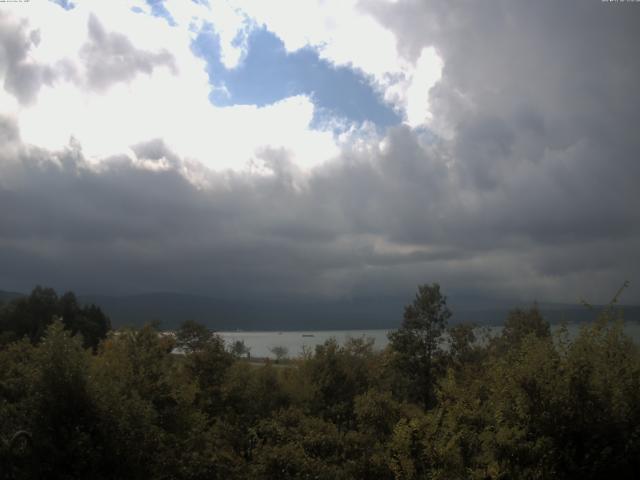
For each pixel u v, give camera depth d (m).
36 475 8.74
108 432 9.28
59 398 9.25
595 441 6.81
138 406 9.83
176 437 11.49
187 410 12.93
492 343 23.80
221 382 18.58
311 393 19.91
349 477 11.15
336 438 12.42
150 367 13.61
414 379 25.08
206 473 10.86
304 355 23.28
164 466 10.12
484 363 9.45
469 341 25.34
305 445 12.24
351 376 22.09
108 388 9.78
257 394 18.73
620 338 7.91
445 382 9.76
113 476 9.12
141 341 15.38
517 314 22.98
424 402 24.84
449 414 8.56
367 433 12.87
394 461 8.93
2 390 10.82
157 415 11.02
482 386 9.38
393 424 12.80
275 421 13.70
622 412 6.88
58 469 8.78
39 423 9.13
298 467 11.16
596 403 6.94
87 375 9.76
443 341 25.39
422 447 8.65
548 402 7.05
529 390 7.18
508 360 8.08
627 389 7.07
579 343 7.62
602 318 7.97
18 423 9.21
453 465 7.99
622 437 6.77
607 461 6.65
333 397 20.91
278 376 20.45
